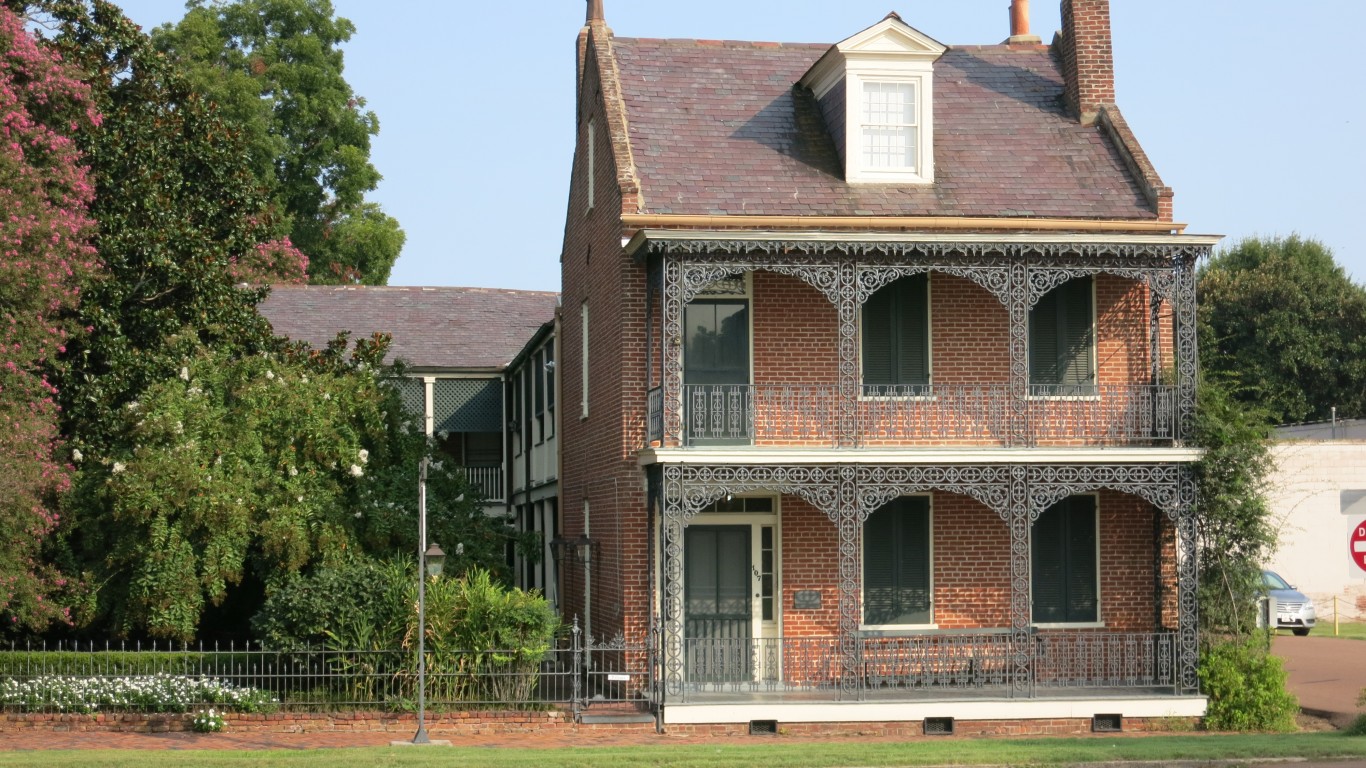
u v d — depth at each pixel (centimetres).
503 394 3428
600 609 2266
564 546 2534
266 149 4672
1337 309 5322
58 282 2002
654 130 2219
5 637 2266
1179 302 2039
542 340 2859
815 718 1905
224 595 2153
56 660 2003
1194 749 1622
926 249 1967
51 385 2181
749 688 2020
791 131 2258
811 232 1930
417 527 2372
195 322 2386
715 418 2088
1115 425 2098
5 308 1945
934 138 2288
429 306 3638
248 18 5009
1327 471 3766
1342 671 2594
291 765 1466
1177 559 2084
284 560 2169
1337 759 1580
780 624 2102
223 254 2438
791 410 2072
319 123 5059
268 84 4900
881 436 2070
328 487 2291
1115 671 2053
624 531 2062
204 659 2033
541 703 1930
